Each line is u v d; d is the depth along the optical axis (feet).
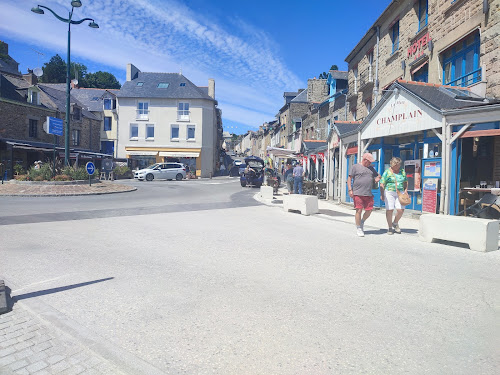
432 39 38.93
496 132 24.63
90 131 130.00
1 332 9.53
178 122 137.08
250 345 8.91
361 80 59.98
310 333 9.57
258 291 12.80
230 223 28.17
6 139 90.12
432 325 10.07
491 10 29.66
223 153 231.30
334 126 47.62
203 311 11.00
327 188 52.11
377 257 17.58
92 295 12.30
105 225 26.86
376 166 38.11
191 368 7.87
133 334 9.45
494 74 29.27
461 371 7.78
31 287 13.11
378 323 10.19
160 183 87.86
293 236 22.95
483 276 14.55
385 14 50.11
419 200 33.60
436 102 28.89
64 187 55.06
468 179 30.27
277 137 163.53
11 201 44.14
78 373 7.68
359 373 7.70
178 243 20.70
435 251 18.93
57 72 192.34
